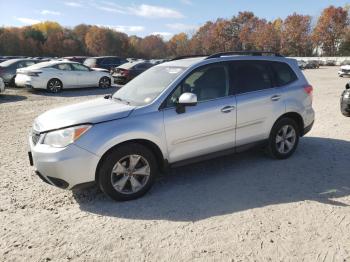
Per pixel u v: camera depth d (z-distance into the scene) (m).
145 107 4.53
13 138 7.73
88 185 4.26
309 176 5.18
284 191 4.66
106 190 4.31
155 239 3.57
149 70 5.66
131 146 4.37
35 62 19.00
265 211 4.11
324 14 85.12
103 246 3.46
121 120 4.34
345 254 3.28
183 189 4.80
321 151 6.36
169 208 4.25
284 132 5.84
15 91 16.80
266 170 5.43
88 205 4.37
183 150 4.78
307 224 3.80
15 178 5.26
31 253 3.37
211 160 5.93
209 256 3.27
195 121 4.78
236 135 5.23
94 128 4.20
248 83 5.40
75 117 4.32
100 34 105.25
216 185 4.91
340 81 23.23
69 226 3.86
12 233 3.72
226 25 107.31
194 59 5.36
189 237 3.59
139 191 4.52
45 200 4.51
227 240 3.52
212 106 4.93
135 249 3.41
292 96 5.80
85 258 3.28
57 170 4.12
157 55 121.44
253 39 99.69
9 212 4.18
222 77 5.18
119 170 4.36
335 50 86.12
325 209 4.14
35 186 4.96
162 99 4.63
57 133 4.19
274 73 5.73
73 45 99.69
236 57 5.41
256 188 4.78
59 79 16.36
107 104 4.85
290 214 4.02
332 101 12.73
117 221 3.96
